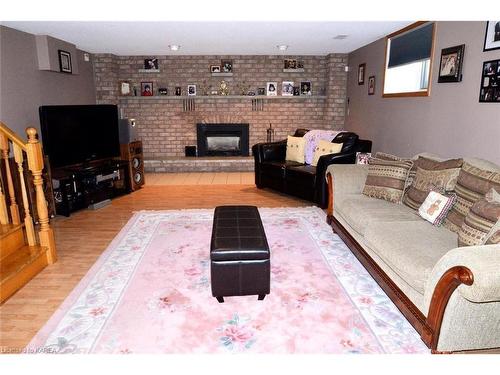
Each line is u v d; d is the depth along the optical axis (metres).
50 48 4.70
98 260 3.10
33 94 4.54
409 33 4.51
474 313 1.74
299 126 7.34
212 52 6.63
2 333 2.13
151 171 7.05
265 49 6.29
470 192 2.45
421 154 3.35
